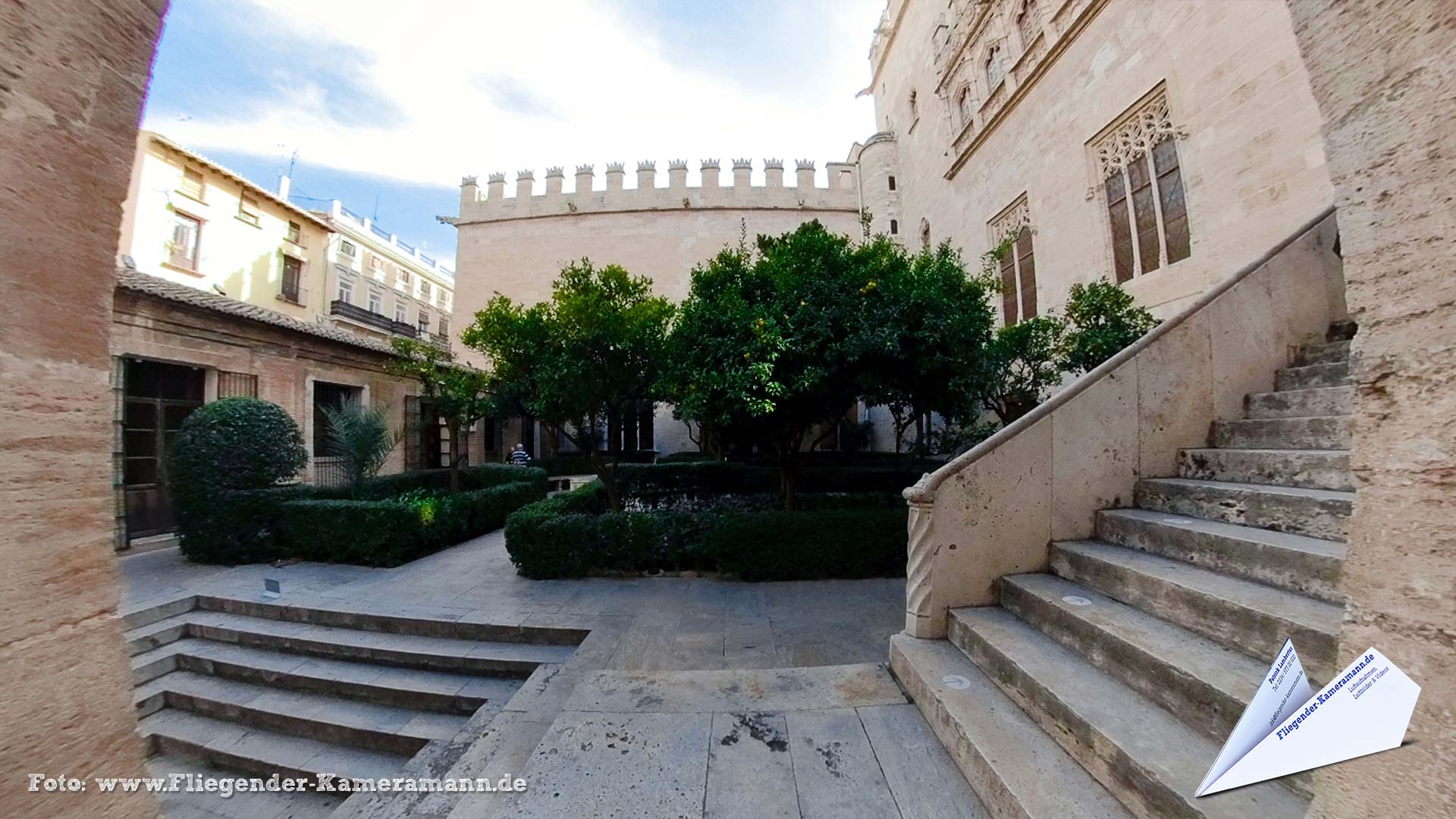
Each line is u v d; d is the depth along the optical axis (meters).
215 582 6.30
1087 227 8.68
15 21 1.16
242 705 4.28
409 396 13.57
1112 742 1.89
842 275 6.19
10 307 1.14
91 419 1.31
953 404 6.88
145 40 1.45
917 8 15.77
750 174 20.81
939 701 2.59
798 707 2.95
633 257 20.55
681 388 6.20
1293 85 5.74
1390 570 1.05
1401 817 0.95
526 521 6.33
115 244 1.38
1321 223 4.44
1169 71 7.18
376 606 5.32
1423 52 1.01
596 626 4.70
